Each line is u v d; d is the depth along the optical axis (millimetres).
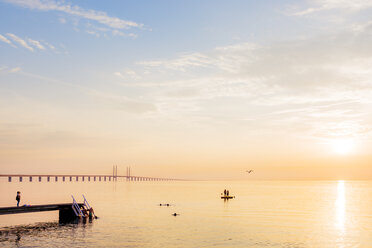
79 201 98688
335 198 119062
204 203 90750
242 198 115375
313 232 44375
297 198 117875
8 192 158625
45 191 174250
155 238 39562
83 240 38281
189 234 42188
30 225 49219
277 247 35656
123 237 40031
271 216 61438
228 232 43812
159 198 112000
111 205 82938
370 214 66062
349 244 37281
